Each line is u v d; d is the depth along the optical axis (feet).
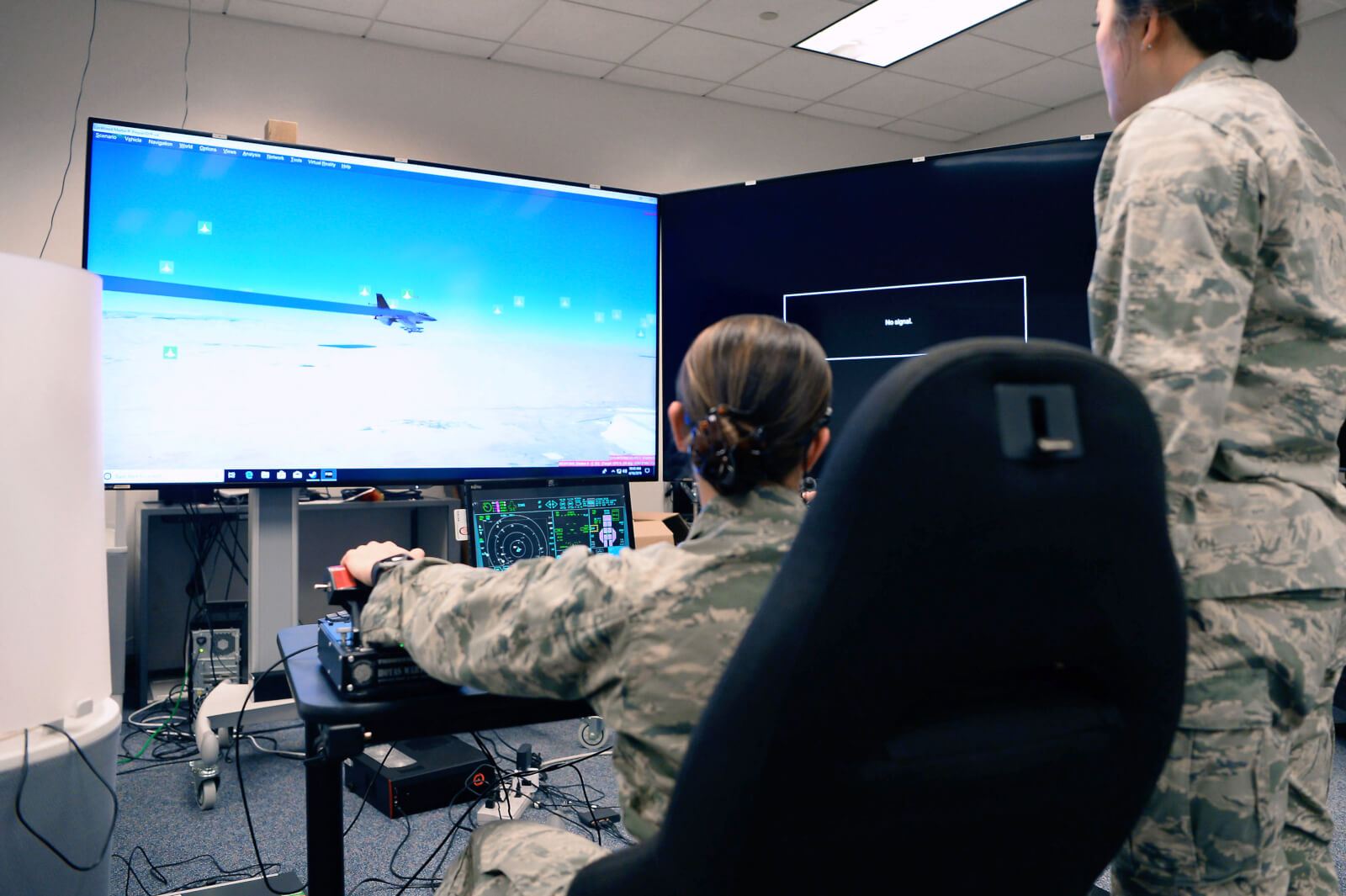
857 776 1.90
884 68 16.26
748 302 7.14
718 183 17.84
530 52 15.20
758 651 1.91
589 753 9.04
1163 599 2.04
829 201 6.95
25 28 12.21
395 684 3.47
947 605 1.85
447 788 7.66
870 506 1.81
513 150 15.78
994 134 19.81
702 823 1.99
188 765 8.77
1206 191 2.93
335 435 7.06
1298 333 3.11
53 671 4.19
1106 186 3.34
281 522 8.01
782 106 18.08
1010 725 2.05
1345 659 3.26
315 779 4.03
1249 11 3.24
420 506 11.93
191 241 6.80
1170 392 2.82
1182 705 2.19
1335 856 6.60
